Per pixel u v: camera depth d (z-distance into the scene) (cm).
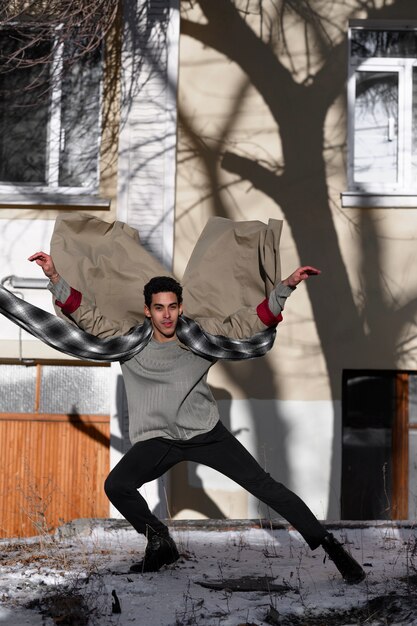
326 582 506
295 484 1037
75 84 1080
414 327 1052
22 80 1078
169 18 1058
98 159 1077
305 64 1073
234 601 465
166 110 1051
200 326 482
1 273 1049
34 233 1055
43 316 475
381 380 1066
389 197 1059
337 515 1031
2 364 1076
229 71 1074
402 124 1085
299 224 1061
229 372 1044
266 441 1040
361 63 1089
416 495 1054
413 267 1058
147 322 483
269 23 1077
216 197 1064
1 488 1065
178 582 504
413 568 541
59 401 1072
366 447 1061
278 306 477
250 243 503
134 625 426
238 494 1030
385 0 1073
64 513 1061
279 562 583
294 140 1068
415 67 1091
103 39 1073
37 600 470
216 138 1070
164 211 1048
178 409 477
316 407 1043
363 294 1055
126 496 492
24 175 1077
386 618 439
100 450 1068
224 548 631
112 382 1040
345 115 1072
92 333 480
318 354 1049
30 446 1069
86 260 519
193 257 532
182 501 1030
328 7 1077
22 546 634
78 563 557
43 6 1020
